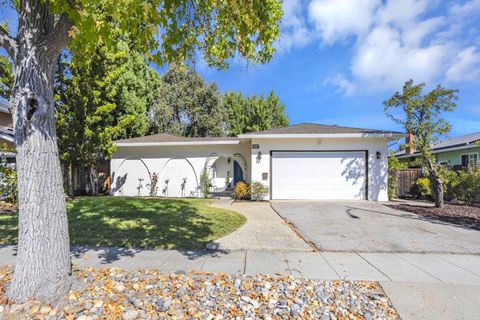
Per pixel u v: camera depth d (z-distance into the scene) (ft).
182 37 11.92
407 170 45.01
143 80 66.18
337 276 12.82
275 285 11.34
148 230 20.97
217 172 60.54
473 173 35.06
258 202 38.37
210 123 82.23
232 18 11.62
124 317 8.66
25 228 9.61
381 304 10.29
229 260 14.83
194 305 9.49
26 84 9.39
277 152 40.78
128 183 48.96
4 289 10.12
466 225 23.75
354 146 40.09
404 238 19.60
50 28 9.70
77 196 45.34
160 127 76.95
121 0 8.34
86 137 40.78
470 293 11.16
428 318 9.39
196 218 25.64
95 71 40.37
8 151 32.89
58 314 8.71
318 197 40.34
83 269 12.89
